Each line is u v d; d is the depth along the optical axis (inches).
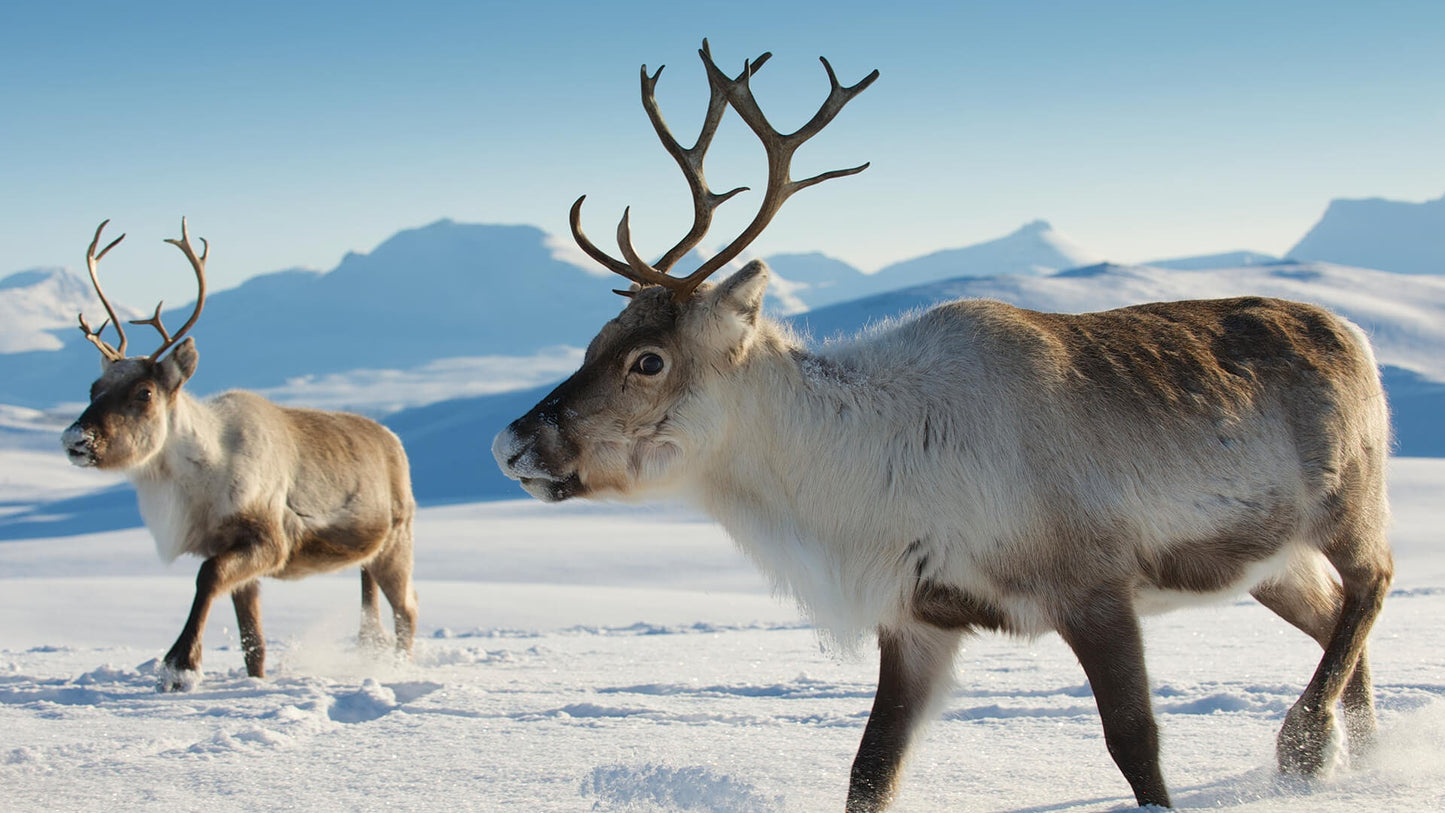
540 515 3998.5
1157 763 298.0
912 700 326.3
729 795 320.8
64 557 2974.9
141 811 327.3
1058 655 635.5
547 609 1405.0
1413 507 3080.7
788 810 316.5
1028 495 309.9
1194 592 334.3
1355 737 361.4
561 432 319.6
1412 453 5472.4
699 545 2765.7
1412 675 485.1
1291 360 352.8
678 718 465.7
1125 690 303.1
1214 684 486.9
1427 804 281.1
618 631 1039.0
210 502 662.5
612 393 321.1
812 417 323.9
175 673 597.3
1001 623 319.9
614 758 384.8
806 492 325.1
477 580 2292.1
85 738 448.1
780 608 1382.9
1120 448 316.8
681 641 861.8
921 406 320.2
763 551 334.3
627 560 2527.1
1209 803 299.4
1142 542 316.2
